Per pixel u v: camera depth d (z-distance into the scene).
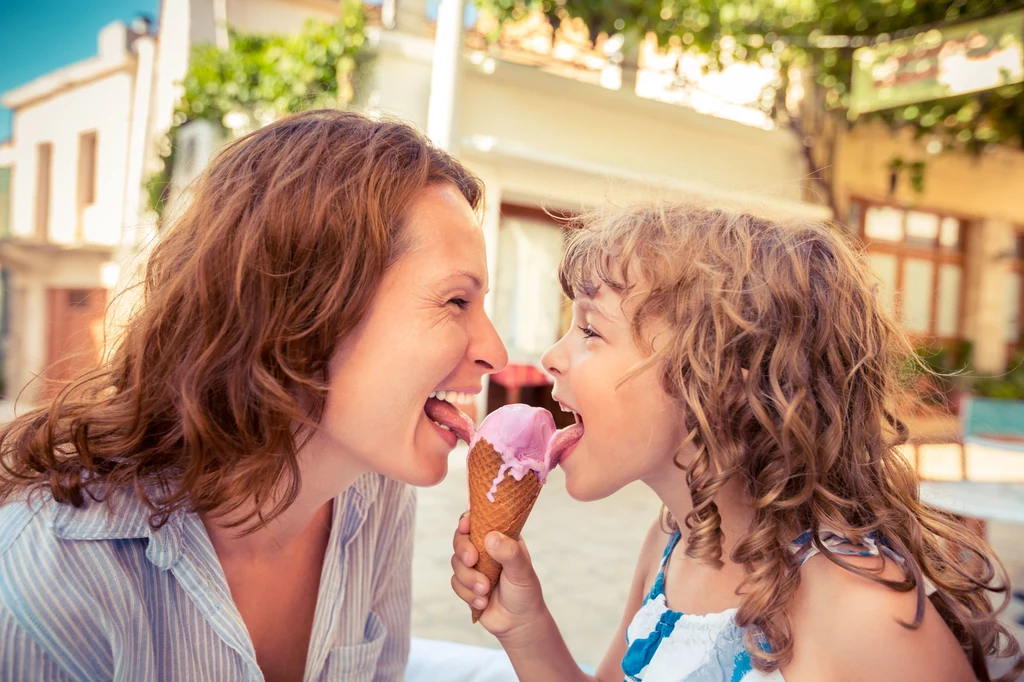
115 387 1.16
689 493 1.25
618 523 4.99
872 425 1.28
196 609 1.04
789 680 1.05
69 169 9.80
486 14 7.79
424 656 1.67
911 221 11.52
